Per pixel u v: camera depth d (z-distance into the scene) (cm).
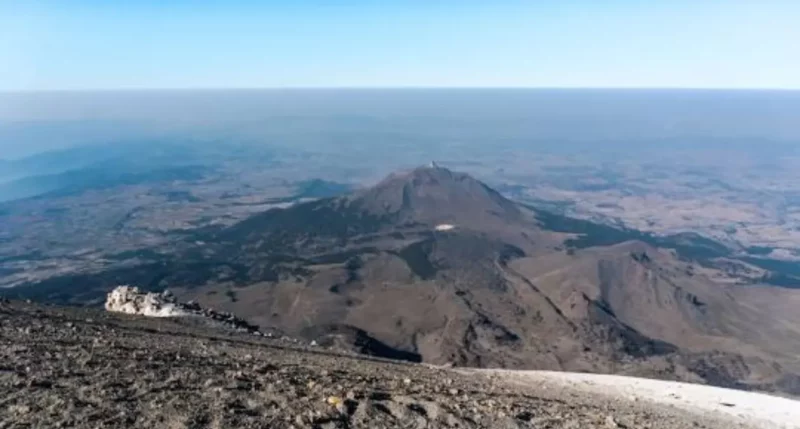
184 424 1159
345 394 1492
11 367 1405
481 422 1472
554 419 1647
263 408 1311
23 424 1091
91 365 1507
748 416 2762
